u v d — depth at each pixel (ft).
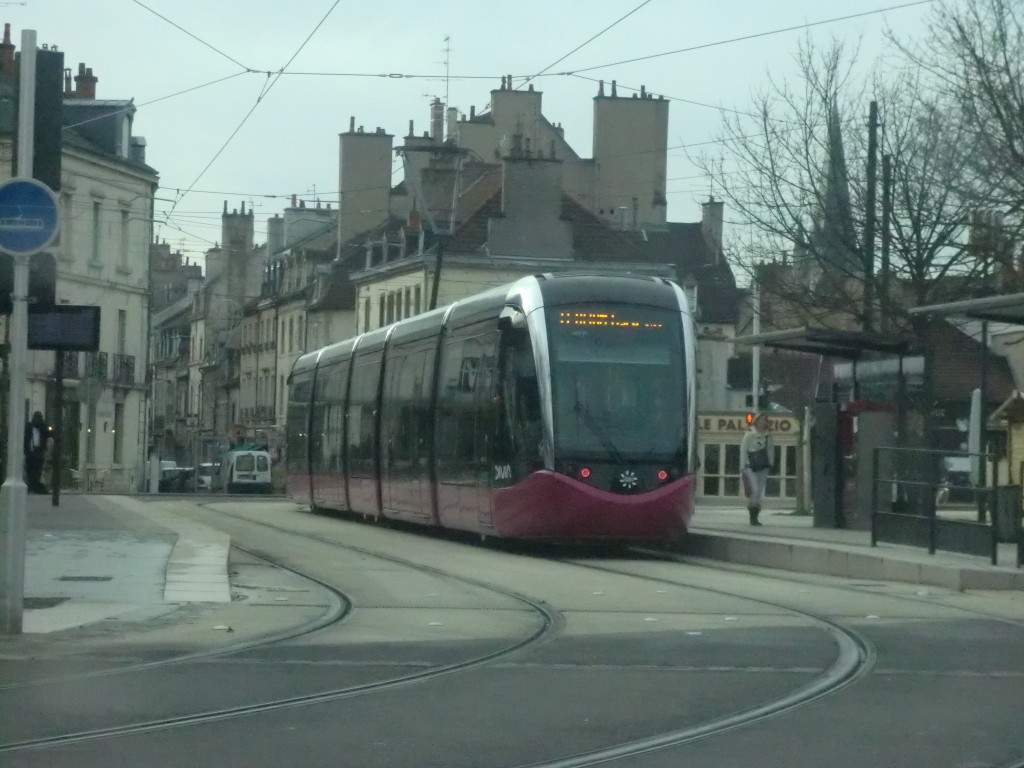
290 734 32.99
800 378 178.19
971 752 31.53
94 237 225.56
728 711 36.17
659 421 84.79
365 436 120.57
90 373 212.23
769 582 71.56
